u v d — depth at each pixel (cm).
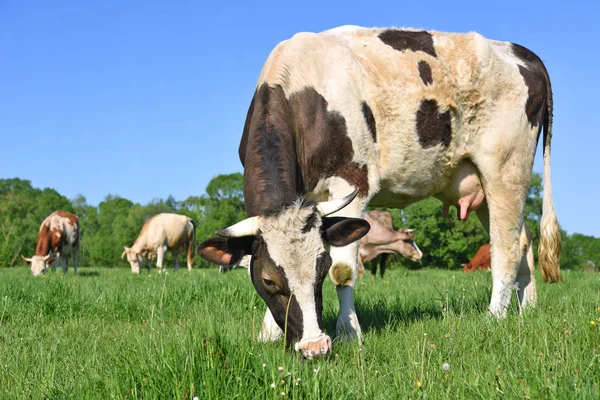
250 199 488
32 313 698
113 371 377
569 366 345
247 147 526
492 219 686
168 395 329
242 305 739
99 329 613
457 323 520
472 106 656
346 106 564
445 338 459
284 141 512
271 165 491
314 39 583
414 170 634
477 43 659
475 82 650
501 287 681
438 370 366
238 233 439
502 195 678
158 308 706
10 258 6862
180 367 349
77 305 725
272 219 435
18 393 366
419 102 614
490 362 385
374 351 457
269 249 430
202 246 452
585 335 415
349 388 334
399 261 5619
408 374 359
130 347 414
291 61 555
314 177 550
